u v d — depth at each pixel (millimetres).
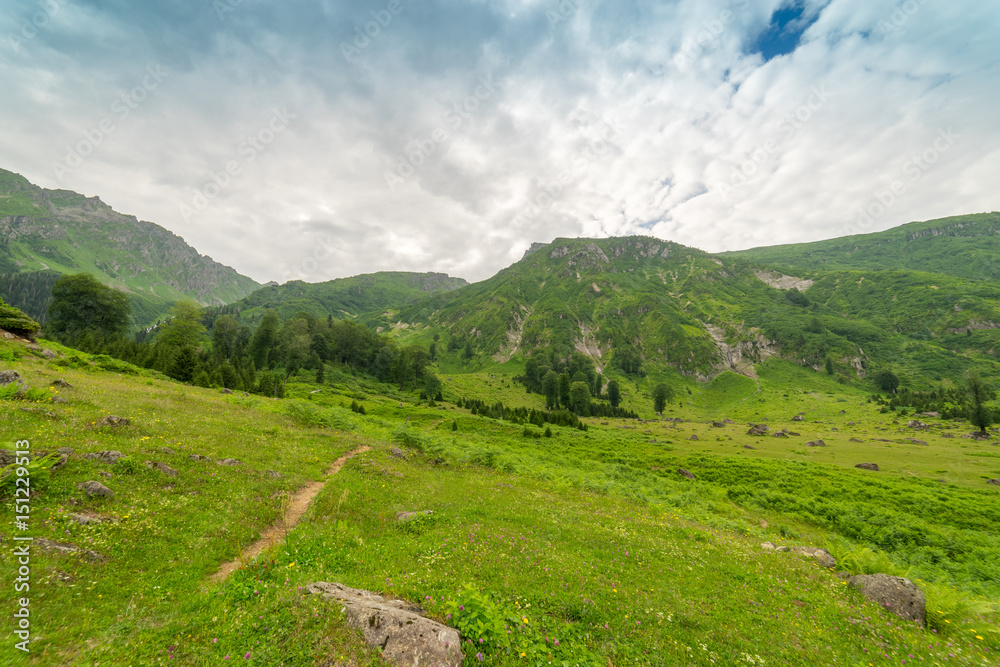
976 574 22797
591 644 7914
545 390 163750
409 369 159000
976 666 8242
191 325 110500
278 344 147750
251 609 7469
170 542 10641
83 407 20422
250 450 20906
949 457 61812
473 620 7465
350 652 6227
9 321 42938
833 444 75812
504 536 14156
